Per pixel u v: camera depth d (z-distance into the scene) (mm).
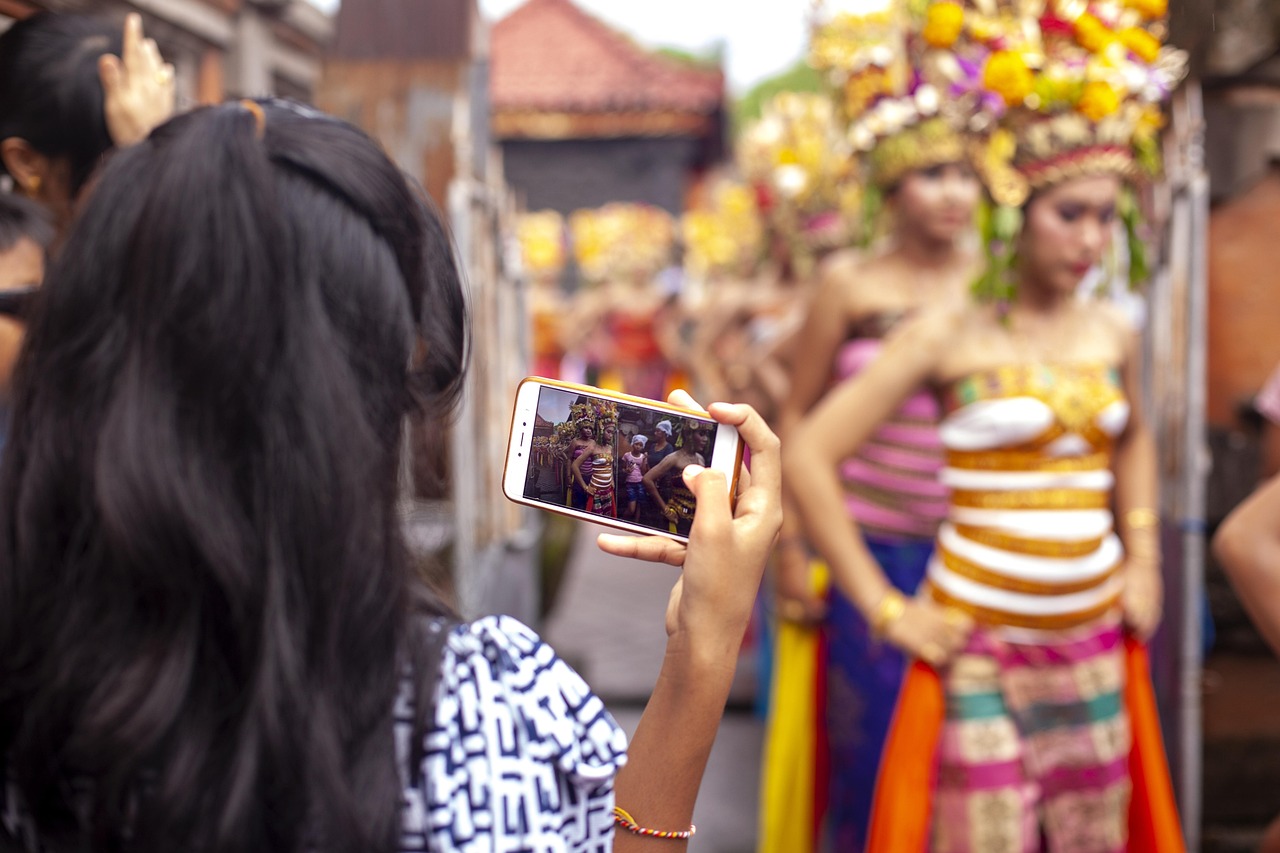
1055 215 2195
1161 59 2385
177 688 701
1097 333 2342
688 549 923
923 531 3051
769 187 5785
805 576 2982
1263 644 3131
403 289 796
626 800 919
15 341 1378
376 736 734
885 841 2270
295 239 747
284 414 726
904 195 3109
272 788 706
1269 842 1871
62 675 715
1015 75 2098
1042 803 2287
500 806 750
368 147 803
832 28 3299
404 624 767
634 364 10773
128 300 735
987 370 2248
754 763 4199
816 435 2393
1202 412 2775
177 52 2789
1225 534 1827
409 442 879
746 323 6449
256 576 715
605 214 11141
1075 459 2238
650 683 4934
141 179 762
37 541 748
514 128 13875
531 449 1036
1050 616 2236
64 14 1761
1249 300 3059
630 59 14406
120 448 706
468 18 3240
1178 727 2879
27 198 1569
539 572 6340
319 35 3637
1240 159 3018
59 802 735
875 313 3143
